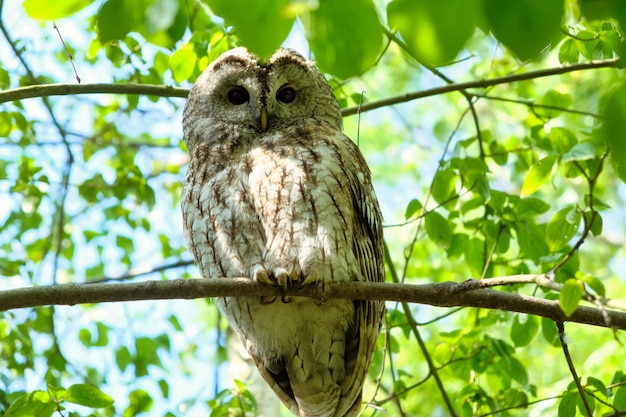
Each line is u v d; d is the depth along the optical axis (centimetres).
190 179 993
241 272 925
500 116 1903
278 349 969
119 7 522
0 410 1290
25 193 1477
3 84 1412
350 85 1623
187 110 1100
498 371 1194
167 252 1672
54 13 518
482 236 1237
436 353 1199
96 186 1485
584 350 1880
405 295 794
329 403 976
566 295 653
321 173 920
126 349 1509
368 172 1013
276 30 465
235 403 1091
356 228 952
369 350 952
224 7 466
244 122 1032
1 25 1279
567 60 1091
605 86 661
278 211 906
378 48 490
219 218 940
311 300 907
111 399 909
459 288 760
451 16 427
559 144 1072
